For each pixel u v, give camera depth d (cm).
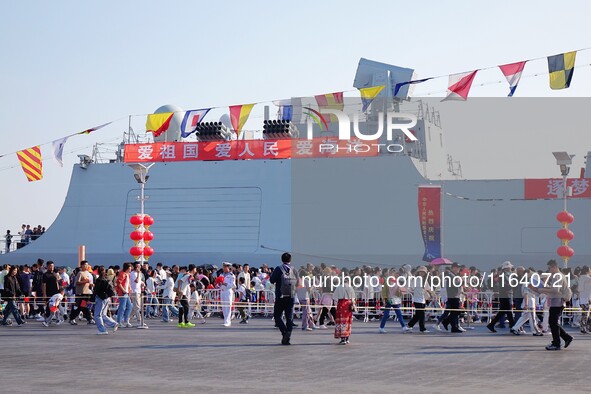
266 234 3712
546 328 2180
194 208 3847
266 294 3131
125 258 3925
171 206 3888
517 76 2031
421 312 2295
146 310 3055
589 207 3334
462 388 1088
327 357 1513
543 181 3362
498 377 1216
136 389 1059
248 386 1098
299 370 1298
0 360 1441
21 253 4100
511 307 2336
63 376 1205
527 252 3366
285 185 3719
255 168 3812
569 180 3284
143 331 2280
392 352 1622
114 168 4059
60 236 4069
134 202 3988
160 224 3878
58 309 2681
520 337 2100
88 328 2447
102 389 1057
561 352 1642
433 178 3694
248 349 1680
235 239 3769
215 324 2670
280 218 3706
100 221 4019
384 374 1249
